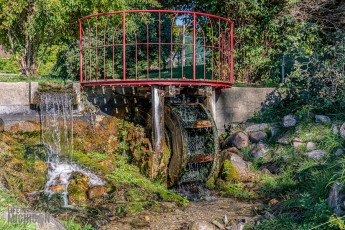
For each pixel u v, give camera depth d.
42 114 8.55
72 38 11.54
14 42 11.31
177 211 7.46
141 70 14.30
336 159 7.84
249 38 12.23
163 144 8.70
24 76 10.20
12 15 9.62
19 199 6.41
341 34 10.71
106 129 9.13
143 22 13.97
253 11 11.92
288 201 6.97
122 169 8.52
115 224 6.62
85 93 9.22
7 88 8.43
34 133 8.38
